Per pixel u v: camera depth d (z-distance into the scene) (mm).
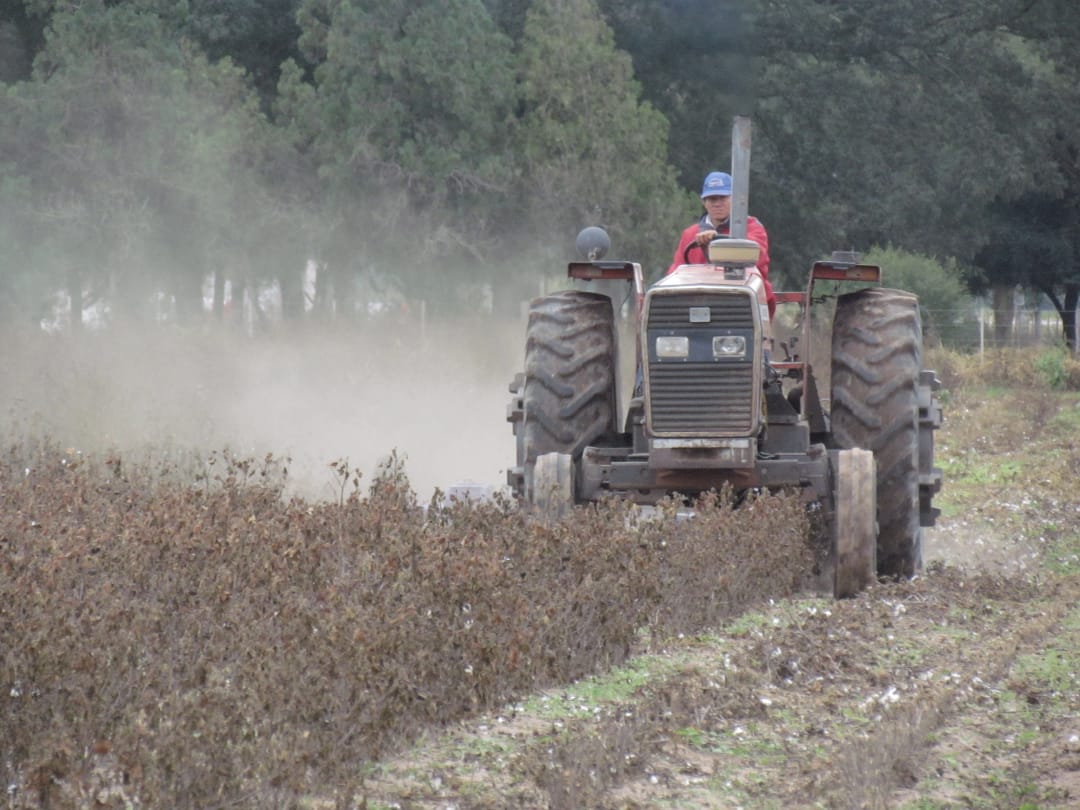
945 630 27766
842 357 31969
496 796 18203
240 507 27969
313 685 19234
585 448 30625
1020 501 47969
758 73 139375
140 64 78438
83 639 18875
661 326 28734
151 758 16859
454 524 27859
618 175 94812
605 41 101375
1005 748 20797
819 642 26328
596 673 24156
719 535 28188
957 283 136625
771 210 144500
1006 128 158500
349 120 88000
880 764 19469
